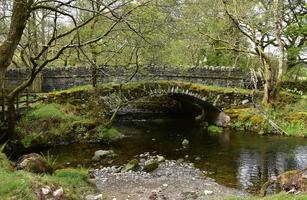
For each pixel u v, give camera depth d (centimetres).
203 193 1305
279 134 2398
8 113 1731
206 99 2695
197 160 1802
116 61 2467
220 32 3125
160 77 2736
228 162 1766
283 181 1141
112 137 2239
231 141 2239
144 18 1841
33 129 1989
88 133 2169
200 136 2412
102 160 1781
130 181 1435
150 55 2761
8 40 1416
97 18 2083
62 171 1284
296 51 2911
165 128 2712
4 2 2067
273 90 2675
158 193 1290
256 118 2538
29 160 1124
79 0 1953
